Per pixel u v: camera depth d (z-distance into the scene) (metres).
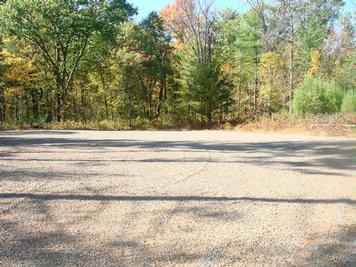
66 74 38.75
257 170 8.04
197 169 8.15
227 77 36.88
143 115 43.06
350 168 8.25
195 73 35.03
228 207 5.16
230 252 3.67
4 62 30.25
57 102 35.28
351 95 26.41
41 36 33.31
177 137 18.50
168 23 42.38
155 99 47.19
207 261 3.47
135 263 3.42
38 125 30.38
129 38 38.50
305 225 4.45
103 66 40.69
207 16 37.75
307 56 42.44
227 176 7.35
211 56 40.56
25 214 4.79
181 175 7.43
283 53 41.97
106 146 13.21
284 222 4.55
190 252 3.66
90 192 5.96
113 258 3.52
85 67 40.91
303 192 6.02
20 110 39.84
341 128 19.53
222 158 9.89
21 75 31.78
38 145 13.52
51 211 4.93
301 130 22.16
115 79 39.91
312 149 11.89
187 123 33.97
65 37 33.66
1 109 38.41
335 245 3.86
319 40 42.84
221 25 43.88
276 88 40.31
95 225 4.41
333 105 26.55
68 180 6.88
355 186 6.47
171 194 5.85
